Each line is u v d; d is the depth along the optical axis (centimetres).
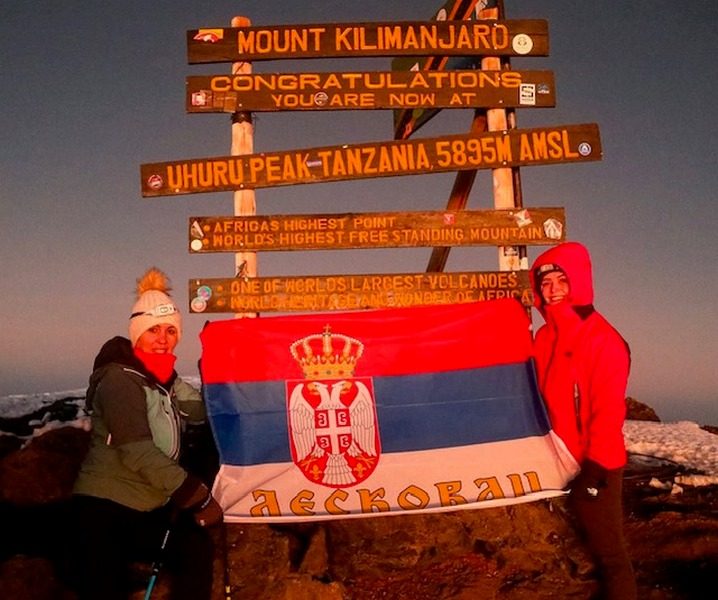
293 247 603
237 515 457
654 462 758
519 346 497
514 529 546
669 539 547
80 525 370
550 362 454
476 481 471
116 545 371
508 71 629
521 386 492
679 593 476
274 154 609
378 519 540
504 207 615
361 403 488
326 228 605
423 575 509
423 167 615
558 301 439
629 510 614
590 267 438
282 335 494
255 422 481
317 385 488
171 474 360
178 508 388
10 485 519
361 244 606
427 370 495
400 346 498
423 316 504
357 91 618
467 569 515
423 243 607
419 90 622
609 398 405
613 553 404
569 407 450
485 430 486
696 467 736
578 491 403
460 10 699
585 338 423
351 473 477
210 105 609
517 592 484
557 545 536
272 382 487
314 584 457
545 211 613
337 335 496
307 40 618
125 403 365
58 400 711
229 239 601
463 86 625
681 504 625
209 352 487
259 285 596
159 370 391
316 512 464
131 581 463
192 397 475
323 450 480
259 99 611
